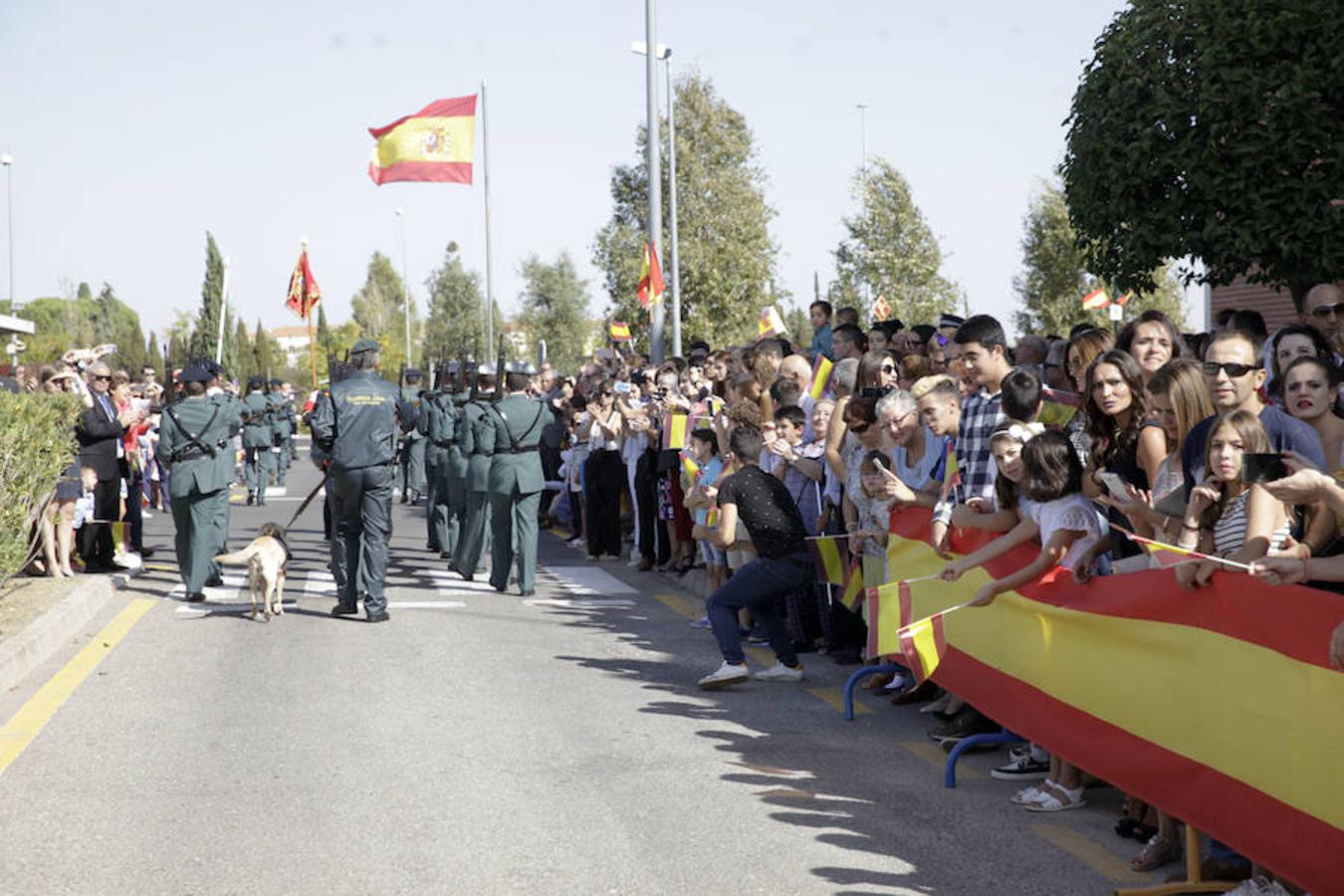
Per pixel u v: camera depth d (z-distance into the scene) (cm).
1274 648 445
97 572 1338
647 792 612
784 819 571
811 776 643
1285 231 1102
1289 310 2080
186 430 1191
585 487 1554
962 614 684
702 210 3769
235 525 1998
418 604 1194
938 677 706
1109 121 1160
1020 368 701
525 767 656
